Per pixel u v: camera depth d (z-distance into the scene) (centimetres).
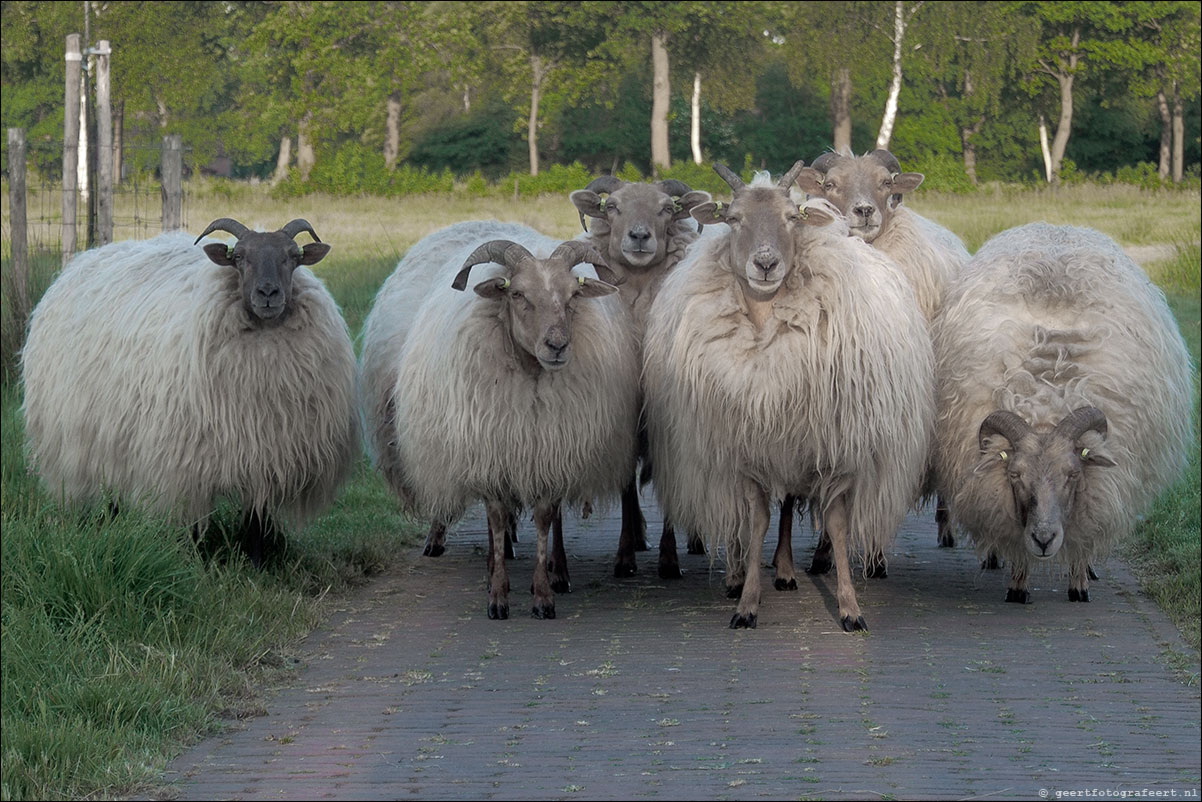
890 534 1085
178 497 1121
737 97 8538
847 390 1022
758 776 721
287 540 1248
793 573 1173
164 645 926
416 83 8375
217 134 8300
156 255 1205
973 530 1121
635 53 8512
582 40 8194
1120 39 8012
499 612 1087
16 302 1877
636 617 1086
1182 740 777
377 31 7850
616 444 1114
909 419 1063
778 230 1010
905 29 7619
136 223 2270
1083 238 1205
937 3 7638
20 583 969
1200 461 1588
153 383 1116
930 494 1259
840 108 8038
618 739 788
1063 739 779
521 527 1498
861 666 934
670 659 957
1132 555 1291
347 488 1537
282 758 768
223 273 1118
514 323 1029
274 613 1048
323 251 1154
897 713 830
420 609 1122
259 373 1112
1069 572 1133
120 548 1007
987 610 1100
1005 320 1113
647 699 865
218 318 1105
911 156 8031
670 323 1102
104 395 1152
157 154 6831
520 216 5681
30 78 8225
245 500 1145
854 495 1060
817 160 1340
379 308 1346
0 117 7931
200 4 8188
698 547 1350
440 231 1379
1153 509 1388
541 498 1088
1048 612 1092
